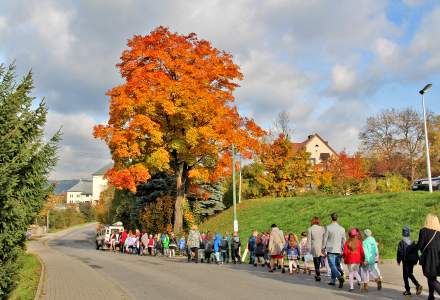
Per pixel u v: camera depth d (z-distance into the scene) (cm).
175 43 3450
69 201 18700
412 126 7675
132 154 3219
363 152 7912
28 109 1486
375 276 1359
